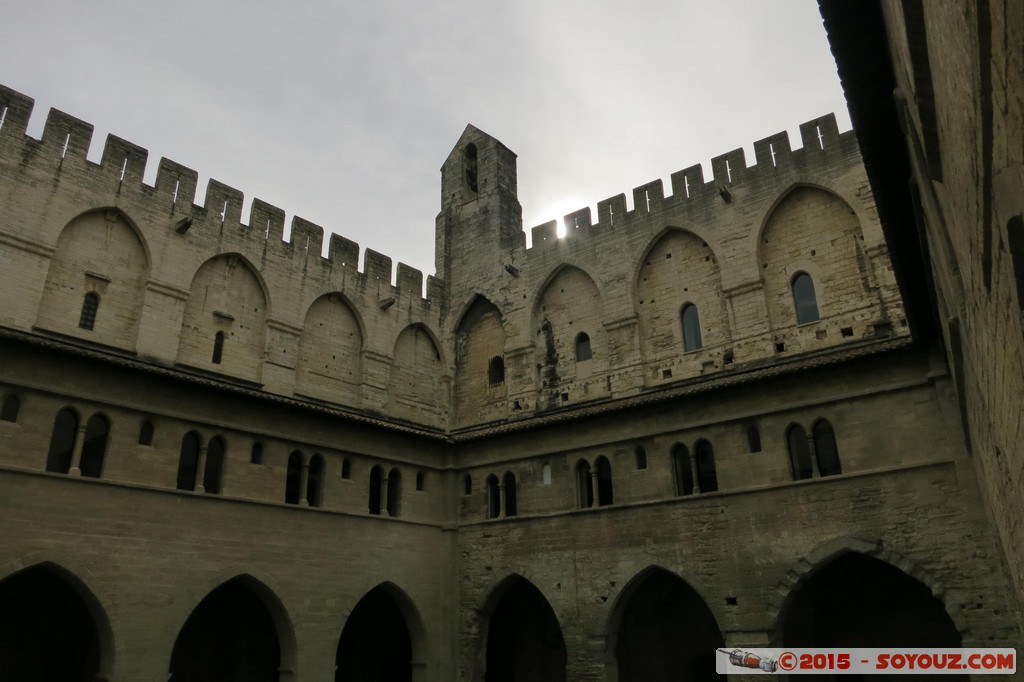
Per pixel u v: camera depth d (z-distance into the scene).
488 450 37.53
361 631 37.75
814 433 29.11
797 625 31.91
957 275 13.83
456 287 43.41
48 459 25.70
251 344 33.84
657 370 35.06
